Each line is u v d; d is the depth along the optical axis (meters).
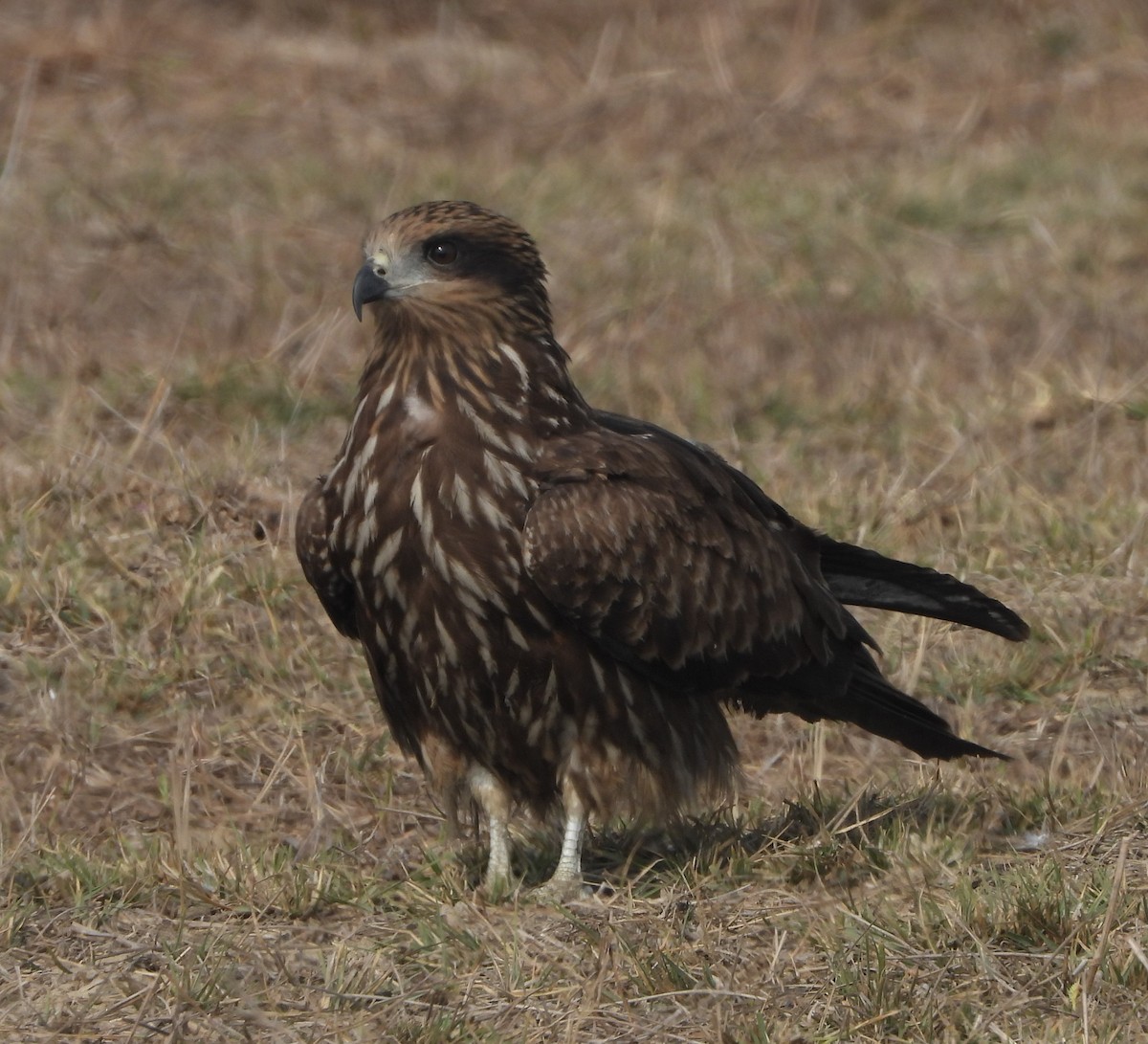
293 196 22.36
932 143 25.41
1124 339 18.30
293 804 11.25
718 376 17.61
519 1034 8.07
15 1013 8.37
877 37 28.83
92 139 23.98
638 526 9.44
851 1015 8.04
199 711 12.01
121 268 19.62
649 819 9.97
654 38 28.94
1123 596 13.00
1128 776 10.79
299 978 8.68
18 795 11.26
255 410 16.28
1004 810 10.41
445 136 25.45
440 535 9.22
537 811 10.09
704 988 8.34
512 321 9.54
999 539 13.87
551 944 8.94
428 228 9.41
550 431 9.54
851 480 15.06
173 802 10.60
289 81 26.58
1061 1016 8.00
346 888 9.70
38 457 14.74
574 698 9.52
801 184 23.44
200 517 13.84
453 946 8.89
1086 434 15.87
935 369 17.61
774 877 9.67
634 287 19.77
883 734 10.65
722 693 10.37
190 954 8.66
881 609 11.14
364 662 12.45
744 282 19.97
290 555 13.45
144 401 16.17
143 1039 8.11
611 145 25.19
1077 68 27.80
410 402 9.37
